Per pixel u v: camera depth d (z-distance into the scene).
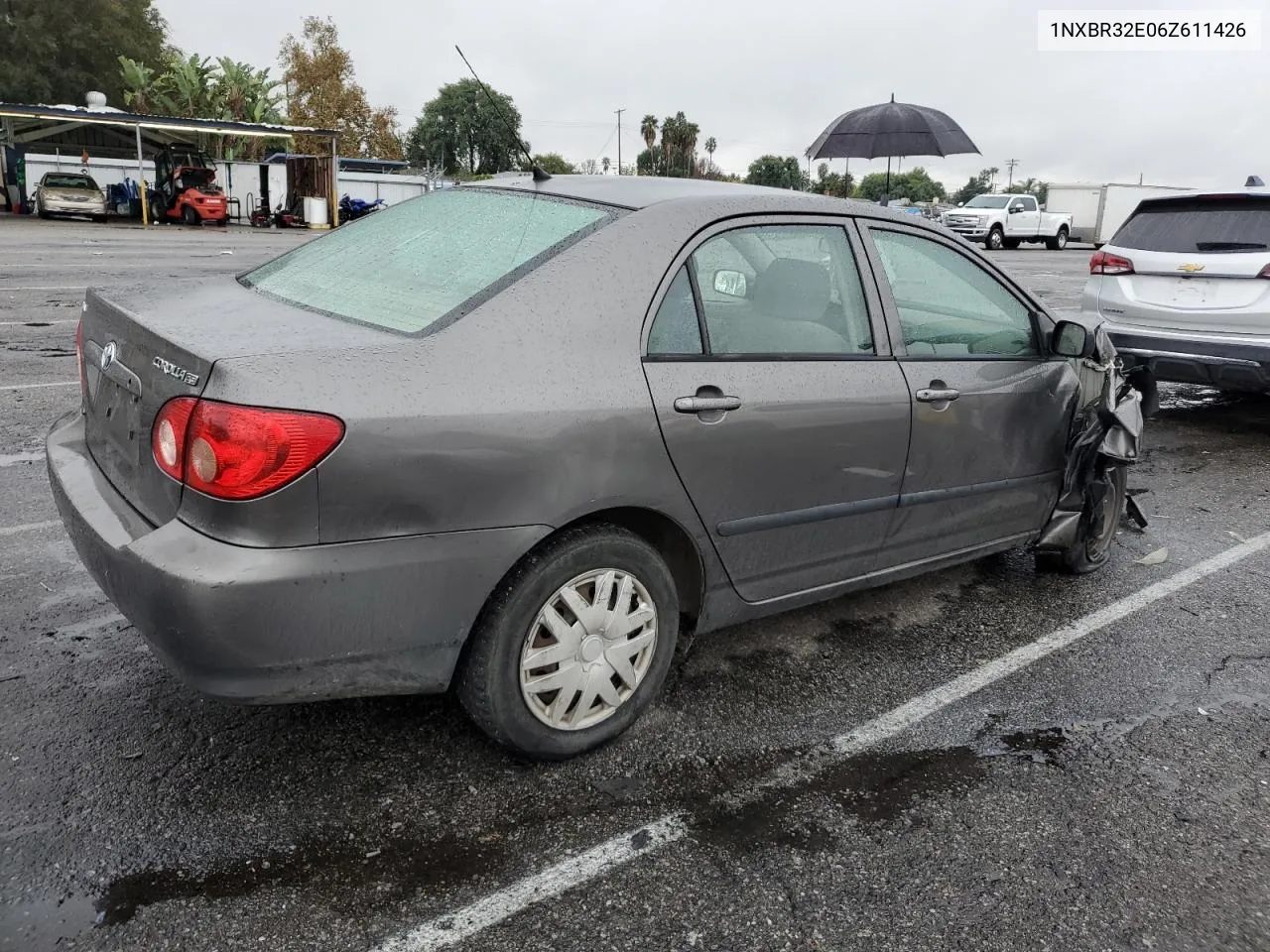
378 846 2.52
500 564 2.54
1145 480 6.32
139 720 3.02
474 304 2.61
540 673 2.76
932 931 2.33
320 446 2.25
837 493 3.27
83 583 3.94
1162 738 3.24
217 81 47.56
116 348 2.74
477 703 2.68
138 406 2.56
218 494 2.25
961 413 3.60
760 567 3.19
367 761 2.87
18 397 6.76
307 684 2.40
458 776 2.82
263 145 46.22
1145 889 2.51
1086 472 4.25
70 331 9.34
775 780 2.89
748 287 3.07
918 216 3.71
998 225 34.44
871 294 3.39
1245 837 2.74
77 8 45.56
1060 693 3.51
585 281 2.72
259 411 2.22
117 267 15.32
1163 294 7.37
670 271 2.87
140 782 2.71
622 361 2.71
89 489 2.75
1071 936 2.34
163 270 15.07
